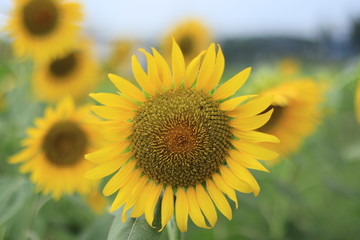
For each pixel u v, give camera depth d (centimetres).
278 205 141
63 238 135
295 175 147
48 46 148
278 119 126
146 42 203
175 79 88
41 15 147
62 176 118
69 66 157
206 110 87
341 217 153
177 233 87
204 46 187
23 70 148
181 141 87
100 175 86
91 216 133
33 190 114
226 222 126
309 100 124
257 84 121
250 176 85
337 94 142
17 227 116
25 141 116
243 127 87
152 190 87
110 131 86
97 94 85
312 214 150
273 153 85
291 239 140
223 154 87
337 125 145
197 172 87
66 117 119
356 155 140
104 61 192
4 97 153
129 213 85
